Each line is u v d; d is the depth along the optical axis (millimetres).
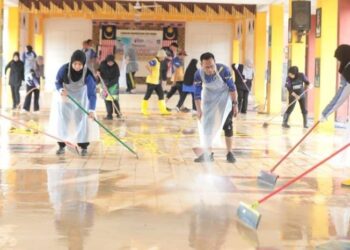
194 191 6848
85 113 8914
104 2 23469
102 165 8422
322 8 14078
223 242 4922
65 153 9320
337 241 5020
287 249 4773
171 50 19906
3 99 20141
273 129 13875
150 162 8789
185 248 4730
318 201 6480
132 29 27750
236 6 23188
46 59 27750
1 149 9609
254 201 6387
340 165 8773
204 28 27766
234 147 10617
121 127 13609
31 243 4754
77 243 4781
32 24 25672
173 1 21578
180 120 15695
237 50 27141
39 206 5973
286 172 8211
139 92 24078
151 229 5238
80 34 27750
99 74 15367
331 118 13672
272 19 18812
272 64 18688
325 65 14039
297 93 14242
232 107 8828
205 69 8594
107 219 5535
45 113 16406
